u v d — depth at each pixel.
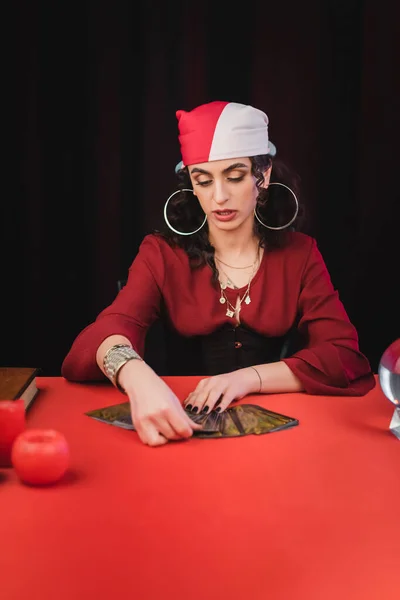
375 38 3.21
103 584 0.86
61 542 0.96
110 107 3.27
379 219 3.35
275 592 0.85
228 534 0.98
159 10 3.20
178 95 3.25
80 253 3.39
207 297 2.04
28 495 1.10
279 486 1.14
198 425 1.37
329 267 3.39
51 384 1.72
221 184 1.89
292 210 2.08
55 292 3.42
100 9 3.21
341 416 1.50
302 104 3.27
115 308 1.91
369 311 3.42
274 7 3.21
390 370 1.37
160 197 3.32
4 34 3.22
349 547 0.95
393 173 3.31
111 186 3.33
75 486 1.13
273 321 2.03
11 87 3.26
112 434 1.37
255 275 2.04
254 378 1.63
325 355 1.72
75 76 3.26
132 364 1.50
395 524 1.01
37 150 3.30
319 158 3.31
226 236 2.03
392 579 0.88
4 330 3.44
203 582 0.87
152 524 1.01
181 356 2.09
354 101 3.27
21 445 1.13
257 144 1.90
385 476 1.18
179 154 3.30
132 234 3.37
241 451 1.29
